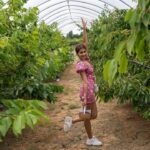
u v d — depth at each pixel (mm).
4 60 3578
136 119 5207
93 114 4059
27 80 4133
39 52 4113
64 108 6266
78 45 3959
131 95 4004
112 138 4367
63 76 11430
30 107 1996
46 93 4211
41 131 4793
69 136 4535
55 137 4516
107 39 1470
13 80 4145
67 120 4113
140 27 1138
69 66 14953
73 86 9023
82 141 4320
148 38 1139
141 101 3912
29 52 3848
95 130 4719
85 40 4203
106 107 6125
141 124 4930
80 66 3873
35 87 4102
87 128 4078
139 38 1168
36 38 3930
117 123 5016
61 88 4570
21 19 3990
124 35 1390
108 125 4926
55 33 9242
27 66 3994
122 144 4129
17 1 3783
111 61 1161
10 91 4102
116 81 4102
